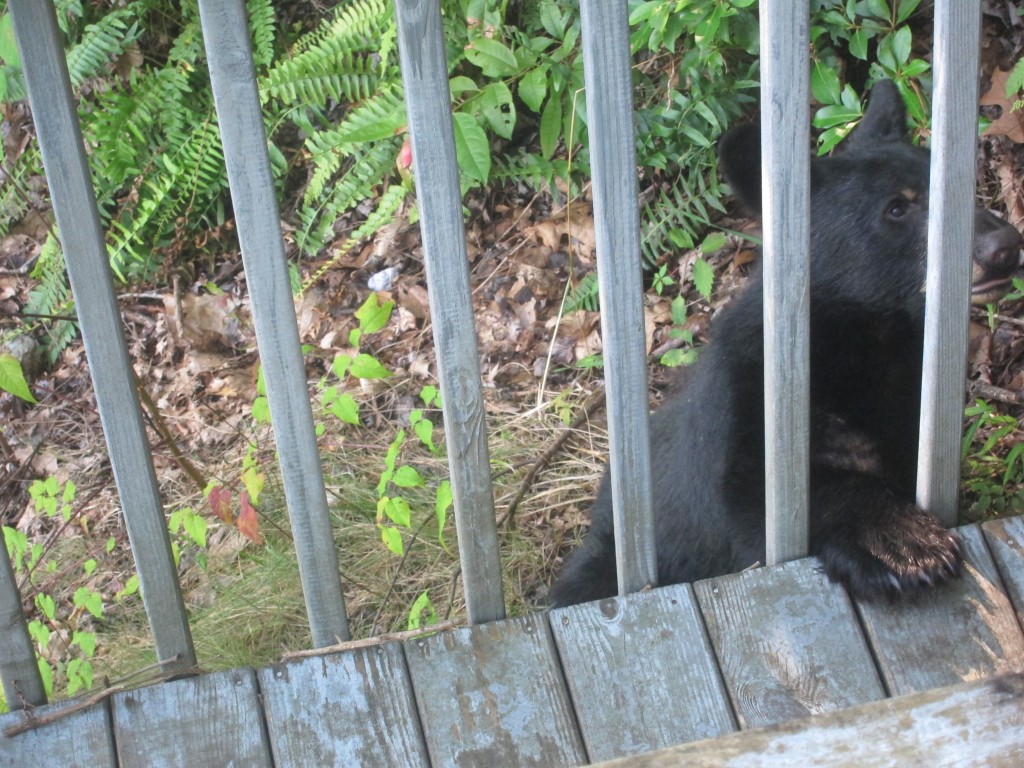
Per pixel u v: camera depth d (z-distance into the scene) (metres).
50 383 5.26
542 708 2.28
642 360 2.23
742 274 4.69
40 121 1.92
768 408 2.33
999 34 4.45
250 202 2.02
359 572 3.77
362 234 5.19
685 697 2.29
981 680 1.52
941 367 2.31
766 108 2.08
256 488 3.16
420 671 2.29
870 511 2.45
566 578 3.42
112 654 3.65
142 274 5.65
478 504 2.31
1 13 2.87
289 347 2.14
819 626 2.37
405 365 4.82
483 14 4.86
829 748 1.44
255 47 5.69
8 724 2.20
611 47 1.99
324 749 2.22
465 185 4.93
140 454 2.17
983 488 3.29
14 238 5.86
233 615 3.64
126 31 5.93
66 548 4.30
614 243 2.13
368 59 5.54
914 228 2.85
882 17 4.23
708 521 2.90
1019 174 4.33
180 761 2.20
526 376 4.66
